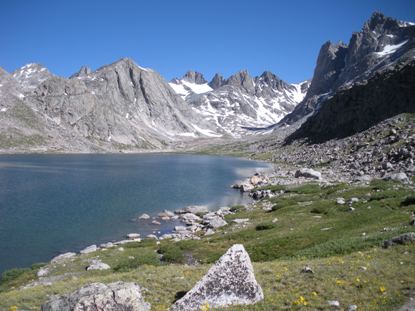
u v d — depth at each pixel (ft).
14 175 396.98
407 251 72.84
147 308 55.01
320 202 173.17
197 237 162.30
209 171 483.10
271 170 454.81
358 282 59.57
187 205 258.37
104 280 75.25
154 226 203.10
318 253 90.12
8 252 154.61
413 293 53.72
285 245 115.24
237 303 54.39
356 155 347.56
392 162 268.41
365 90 559.38
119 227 199.21
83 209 238.48
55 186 323.78
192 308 54.03
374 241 89.10
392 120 408.67
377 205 141.90
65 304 52.29
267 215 177.58
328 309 51.31
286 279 65.51
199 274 75.56
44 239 174.09
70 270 114.62
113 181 367.25
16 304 65.82
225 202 268.62
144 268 90.48
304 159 483.10
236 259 57.47
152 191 313.94
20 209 231.71
